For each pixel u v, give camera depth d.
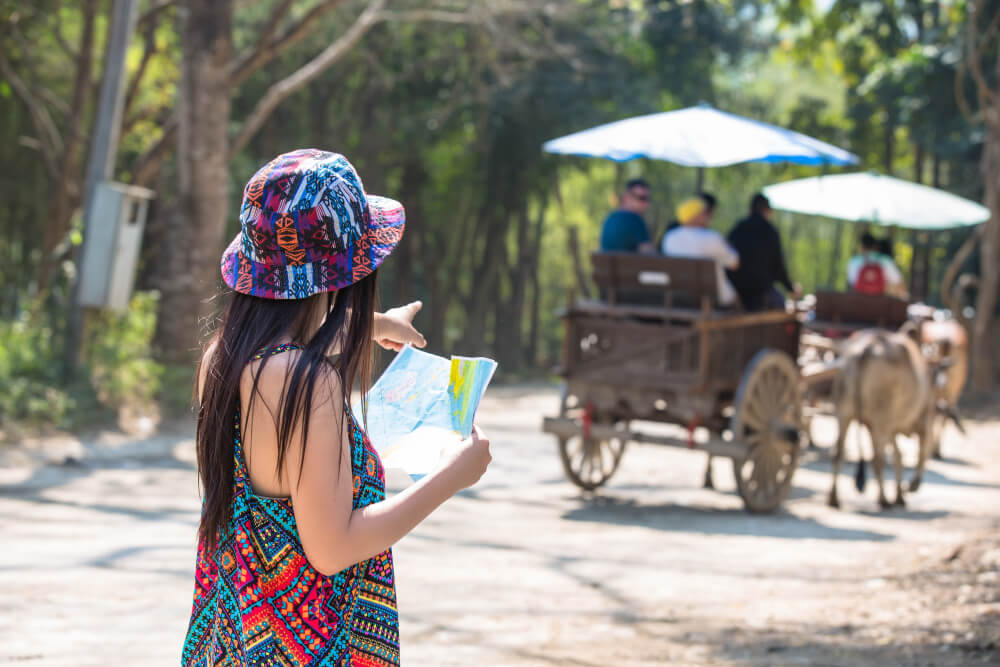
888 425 10.85
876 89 26.67
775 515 10.41
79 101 19.52
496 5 23.84
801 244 55.94
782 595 7.04
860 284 15.48
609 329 10.53
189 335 16.06
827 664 5.37
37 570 6.96
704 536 9.23
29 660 5.09
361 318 2.20
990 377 22.61
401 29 27.36
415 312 2.68
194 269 16.00
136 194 14.28
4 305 18.75
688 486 12.12
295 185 2.13
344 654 2.13
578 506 10.62
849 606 6.68
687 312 10.05
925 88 25.97
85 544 7.84
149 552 7.66
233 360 2.12
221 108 16.02
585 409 10.72
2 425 12.65
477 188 33.69
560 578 7.48
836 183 15.22
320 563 2.07
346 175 2.18
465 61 27.81
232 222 27.92
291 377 2.06
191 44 15.84
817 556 8.38
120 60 14.34
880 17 26.30
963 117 25.88
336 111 32.12
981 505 11.25
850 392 10.80
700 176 11.34
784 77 51.41
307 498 2.05
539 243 38.38
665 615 6.46
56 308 16.19
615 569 7.80
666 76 31.28
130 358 15.27
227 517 2.12
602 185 46.00
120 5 14.31
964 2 24.39
